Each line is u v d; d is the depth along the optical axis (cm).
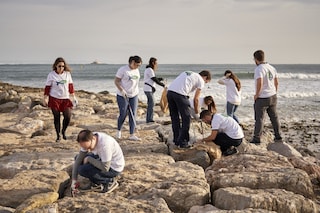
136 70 845
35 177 583
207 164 728
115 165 547
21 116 1368
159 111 1534
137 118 1345
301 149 1039
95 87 3647
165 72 8262
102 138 534
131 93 841
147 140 870
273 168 634
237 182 574
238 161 686
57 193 527
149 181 585
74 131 1051
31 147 821
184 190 528
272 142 937
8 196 527
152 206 480
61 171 616
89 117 1329
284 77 5291
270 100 862
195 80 746
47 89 850
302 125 1623
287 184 573
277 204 495
